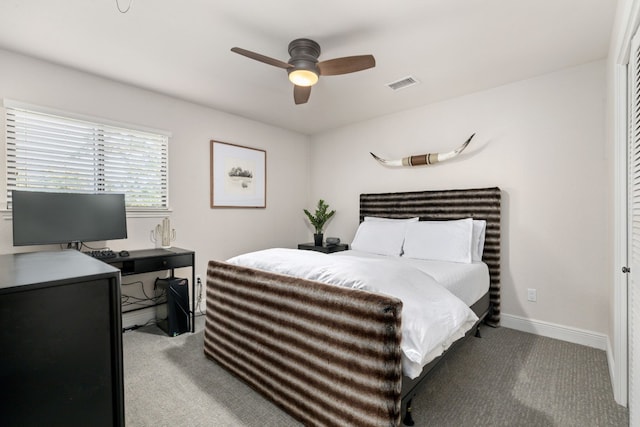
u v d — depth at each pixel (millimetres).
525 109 2814
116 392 607
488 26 1993
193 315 2844
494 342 2562
